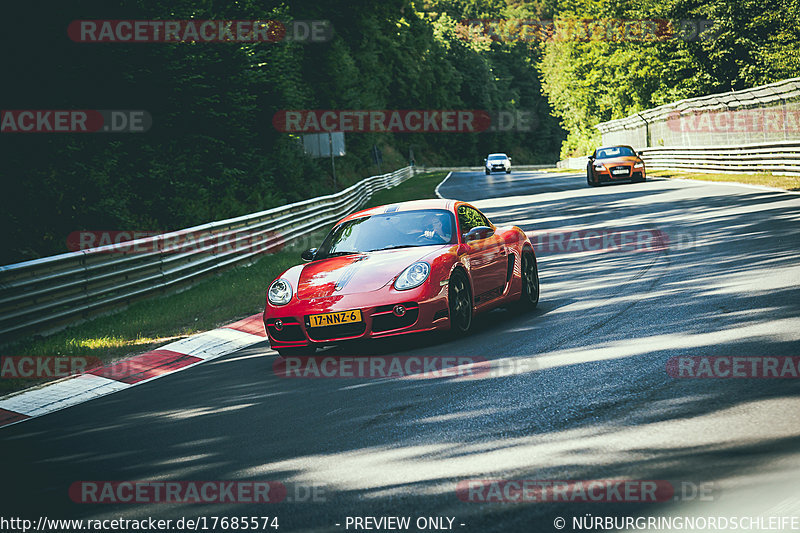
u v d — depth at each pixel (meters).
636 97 122.88
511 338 15.66
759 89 56.00
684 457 8.11
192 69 52.62
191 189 50.38
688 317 15.51
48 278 22.28
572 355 13.50
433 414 10.85
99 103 45.38
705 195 45.31
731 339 13.19
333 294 15.66
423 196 76.44
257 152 67.06
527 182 87.38
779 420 8.94
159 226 44.81
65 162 39.88
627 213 40.22
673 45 115.25
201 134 55.47
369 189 85.12
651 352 13.00
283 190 70.06
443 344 15.88
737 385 10.50
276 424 11.34
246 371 15.91
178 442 11.03
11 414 14.46
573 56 161.75
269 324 16.20
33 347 19.83
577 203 49.84
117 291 25.81
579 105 164.88
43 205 37.78
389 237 17.61
